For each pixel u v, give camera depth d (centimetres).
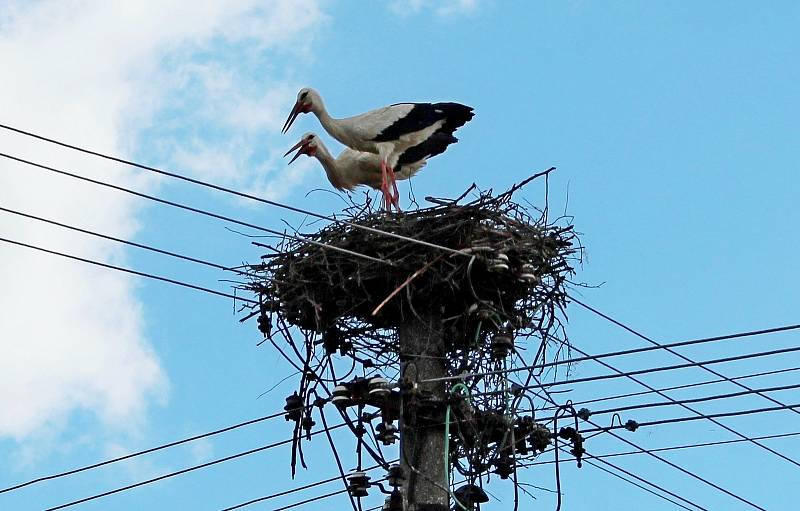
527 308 1420
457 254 1365
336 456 1362
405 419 1316
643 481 1405
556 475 1352
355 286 1386
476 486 1293
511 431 1330
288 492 1407
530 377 1352
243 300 1428
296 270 1409
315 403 1380
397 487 1311
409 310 1364
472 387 1346
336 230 1421
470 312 1356
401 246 1380
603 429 1354
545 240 1419
